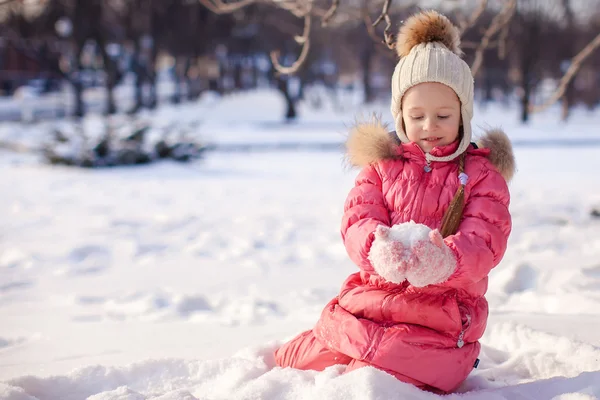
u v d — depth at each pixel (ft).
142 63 151.94
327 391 7.52
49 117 127.34
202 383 9.04
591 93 165.17
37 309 16.12
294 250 22.91
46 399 8.71
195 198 37.40
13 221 29.32
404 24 9.26
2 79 165.68
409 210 8.70
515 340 10.60
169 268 20.92
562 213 28.32
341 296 8.98
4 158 64.75
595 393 7.81
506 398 8.12
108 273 20.42
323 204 33.94
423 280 7.68
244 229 26.71
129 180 47.98
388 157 9.00
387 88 186.50
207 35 152.56
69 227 27.76
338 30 157.28
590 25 152.35
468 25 18.60
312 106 163.32
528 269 16.39
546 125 126.41
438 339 8.30
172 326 13.23
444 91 8.71
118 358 10.87
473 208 8.48
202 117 135.74
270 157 70.33
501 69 161.58
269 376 8.27
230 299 16.51
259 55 188.14
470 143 9.18
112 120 61.62
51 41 133.39
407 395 7.55
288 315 14.49
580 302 13.20
